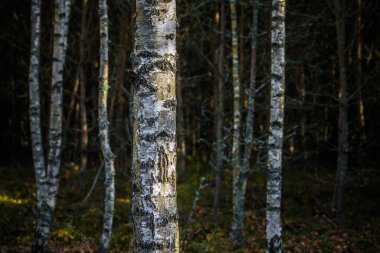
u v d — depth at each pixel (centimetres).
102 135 712
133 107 313
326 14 1558
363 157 1590
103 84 722
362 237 1033
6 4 2148
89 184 1612
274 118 674
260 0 1369
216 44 1562
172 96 308
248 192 1555
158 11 304
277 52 677
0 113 2447
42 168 920
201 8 1589
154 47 303
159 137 302
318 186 1628
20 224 1041
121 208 1239
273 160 670
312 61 1792
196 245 894
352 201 1379
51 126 846
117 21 1762
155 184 300
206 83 2273
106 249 692
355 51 1723
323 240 980
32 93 922
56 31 866
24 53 2228
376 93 1622
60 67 859
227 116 1730
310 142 2092
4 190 1455
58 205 1277
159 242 298
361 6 1680
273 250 653
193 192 1535
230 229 1120
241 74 1478
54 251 855
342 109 1206
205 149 2342
